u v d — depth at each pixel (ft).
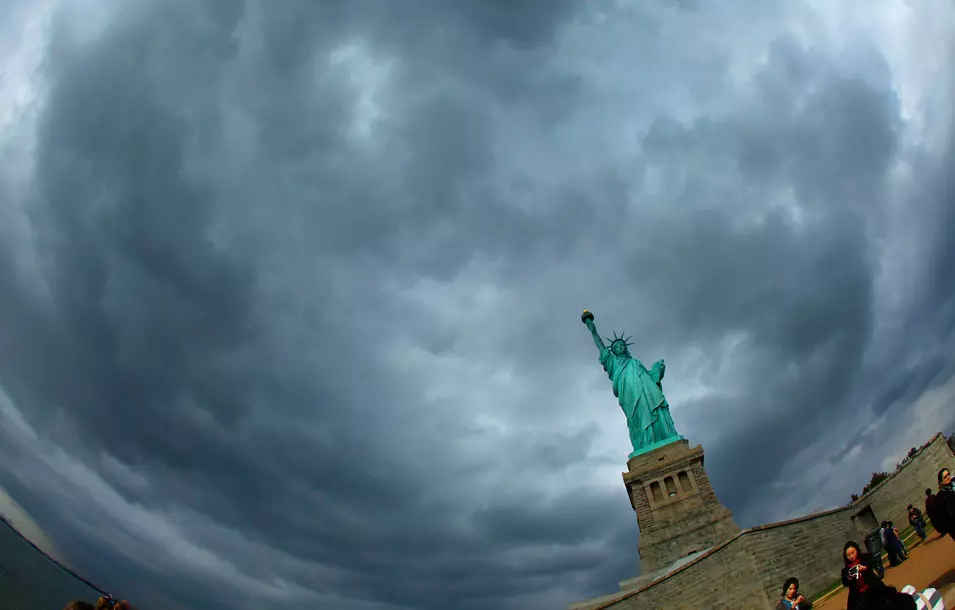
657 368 288.51
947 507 60.49
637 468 256.11
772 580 148.66
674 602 157.69
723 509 228.84
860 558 57.57
